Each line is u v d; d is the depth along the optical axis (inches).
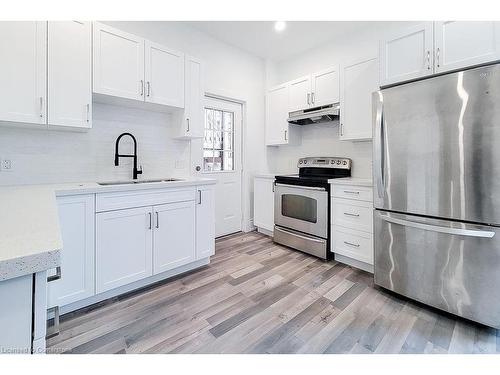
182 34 114.4
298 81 127.5
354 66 103.4
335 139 127.3
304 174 135.1
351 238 98.3
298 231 118.4
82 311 69.1
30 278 20.7
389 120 74.6
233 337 59.3
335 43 126.6
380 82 83.0
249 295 78.5
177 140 114.8
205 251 98.3
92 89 77.6
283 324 64.2
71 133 86.5
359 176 117.4
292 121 132.4
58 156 84.2
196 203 94.7
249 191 150.3
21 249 20.6
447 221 65.2
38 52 68.3
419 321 65.7
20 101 66.1
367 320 66.1
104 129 93.6
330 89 113.1
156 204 83.1
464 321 65.6
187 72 101.9
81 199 67.5
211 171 133.4
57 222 29.8
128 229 76.9
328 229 106.4
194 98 104.9
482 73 58.2
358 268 99.3
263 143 154.6
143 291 80.5
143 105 96.4
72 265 66.7
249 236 141.4
